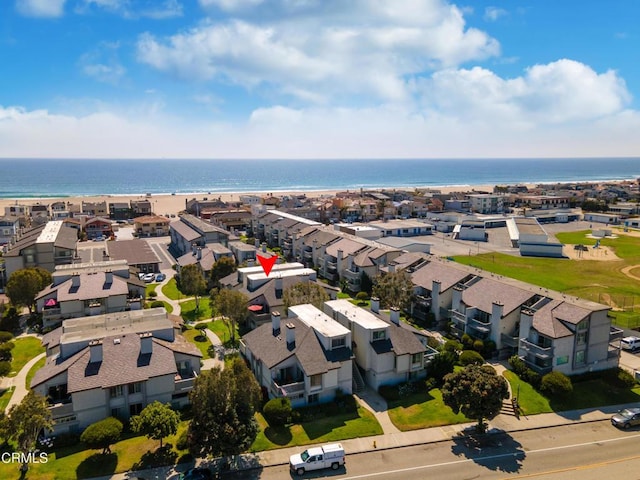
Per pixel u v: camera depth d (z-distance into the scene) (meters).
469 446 44.72
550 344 55.88
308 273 81.50
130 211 198.12
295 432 46.38
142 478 39.41
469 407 44.50
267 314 70.31
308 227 126.75
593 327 57.44
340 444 44.75
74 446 44.09
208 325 75.81
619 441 45.75
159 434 40.50
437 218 184.00
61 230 112.69
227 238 120.62
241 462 41.84
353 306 64.81
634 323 76.62
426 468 41.31
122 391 46.78
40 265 95.19
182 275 87.25
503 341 62.81
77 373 46.09
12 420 39.38
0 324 73.12
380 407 51.38
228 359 62.78
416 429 47.31
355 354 58.19
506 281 70.38
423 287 77.19
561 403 52.28
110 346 49.78
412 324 75.31
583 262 124.31
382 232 154.12
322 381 50.88
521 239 138.00
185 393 49.97
